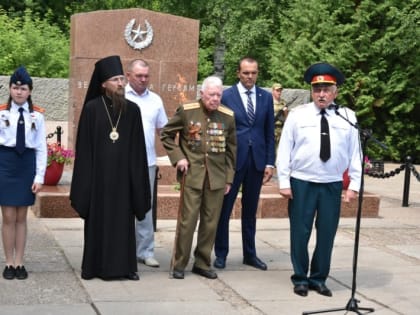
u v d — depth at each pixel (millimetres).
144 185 6660
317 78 6195
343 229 9539
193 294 6250
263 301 6141
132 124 6625
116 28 12289
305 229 6340
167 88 12602
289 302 6133
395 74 19891
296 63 19859
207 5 20391
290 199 6406
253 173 7152
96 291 6199
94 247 6555
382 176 12141
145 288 6367
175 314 5664
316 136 6242
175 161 6645
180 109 6715
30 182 6410
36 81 15648
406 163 11898
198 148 6680
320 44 19750
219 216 6820
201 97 6773
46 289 6199
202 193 6707
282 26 21016
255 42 22000
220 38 20953
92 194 6508
